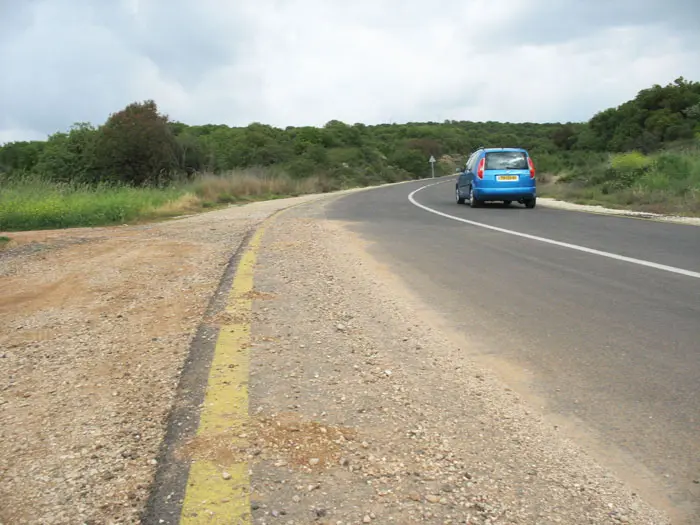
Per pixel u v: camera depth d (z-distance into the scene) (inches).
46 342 202.1
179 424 135.8
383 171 2509.8
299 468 116.4
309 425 134.0
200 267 332.8
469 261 352.2
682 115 2096.5
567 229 500.7
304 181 1531.7
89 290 278.5
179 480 112.7
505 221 576.4
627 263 335.3
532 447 126.8
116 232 525.3
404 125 5162.4
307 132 2918.3
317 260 354.6
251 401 147.9
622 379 163.9
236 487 109.8
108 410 145.3
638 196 775.1
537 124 5629.9
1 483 113.7
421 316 230.8
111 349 191.8
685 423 136.9
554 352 187.3
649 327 210.7
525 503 105.9
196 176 1302.9
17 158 1750.7
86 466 119.2
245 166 2055.9
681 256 353.4
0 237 469.1
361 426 134.9
